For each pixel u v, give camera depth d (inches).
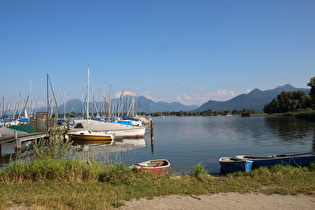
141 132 1857.8
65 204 347.9
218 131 2377.0
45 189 417.7
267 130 2251.5
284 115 4918.8
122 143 1619.1
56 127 616.4
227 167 753.6
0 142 1085.1
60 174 484.4
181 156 1082.1
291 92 5196.9
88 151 1203.9
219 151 1200.8
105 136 1636.3
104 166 600.4
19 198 363.3
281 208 346.0
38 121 1505.9
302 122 3149.6
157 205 354.0
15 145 1167.6
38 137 1296.8
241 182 493.4
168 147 1387.8
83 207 333.4
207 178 527.5
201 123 4111.7
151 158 1055.0
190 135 2065.7
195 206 352.2
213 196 401.1
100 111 3186.5
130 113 4001.0
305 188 431.2
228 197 394.3
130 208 341.4
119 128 1835.6
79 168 505.4
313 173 560.4
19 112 3085.6
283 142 1448.1
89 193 396.5
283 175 545.0
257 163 732.0
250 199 384.5
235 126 2997.0
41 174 478.3
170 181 498.3
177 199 383.2
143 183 474.3
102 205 343.0
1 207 325.7
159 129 2869.1
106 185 453.7
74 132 1589.6
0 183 458.9
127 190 423.5
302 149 1196.5
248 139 1649.9
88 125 1807.3
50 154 571.5
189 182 497.0
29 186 435.5
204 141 1617.9
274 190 426.9
